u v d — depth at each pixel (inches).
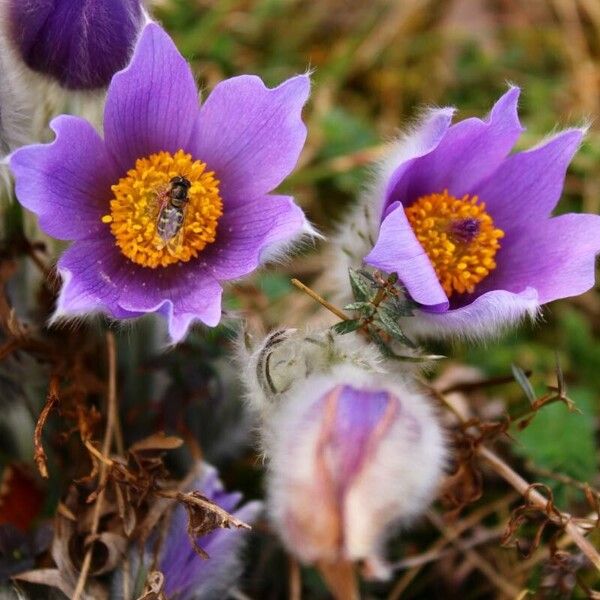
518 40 20.4
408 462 12.5
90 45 13.7
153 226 13.5
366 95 19.6
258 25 19.6
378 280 13.4
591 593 14.5
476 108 19.4
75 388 14.5
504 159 14.0
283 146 13.5
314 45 19.9
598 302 17.8
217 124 13.7
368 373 13.3
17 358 14.7
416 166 13.8
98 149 13.4
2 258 14.7
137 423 15.1
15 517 15.2
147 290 13.4
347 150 18.2
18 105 14.0
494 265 14.0
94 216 13.5
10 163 12.7
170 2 18.4
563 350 17.3
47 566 14.2
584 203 18.4
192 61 18.5
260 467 15.1
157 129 13.7
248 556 15.1
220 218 13.8
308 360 13.4
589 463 15.7
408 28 20.2
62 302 12.7
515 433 15.7
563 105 19.6
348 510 12.2
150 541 14.0
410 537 15.6
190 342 15.0
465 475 14.8
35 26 13.7
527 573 15.2
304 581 15.2
